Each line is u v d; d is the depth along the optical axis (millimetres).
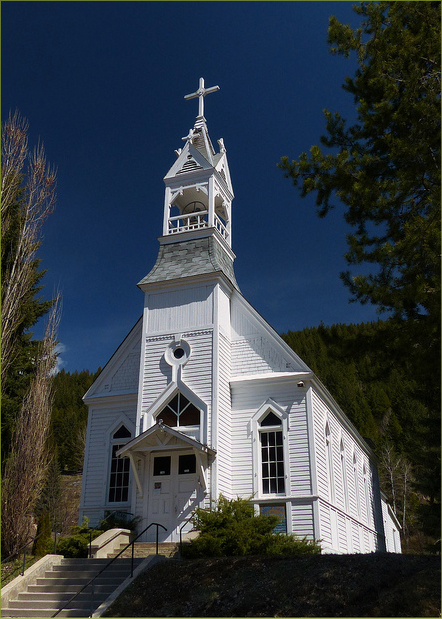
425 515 31781
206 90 28891
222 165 27609
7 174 23594
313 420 22031
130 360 25859
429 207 13992
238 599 13070
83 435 68062
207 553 16406
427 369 12531
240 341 24266
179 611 13125
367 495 33781
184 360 22609
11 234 23641
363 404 74438
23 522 20062
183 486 20891
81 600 15062
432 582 12086
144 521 20906
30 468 20938
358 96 15102
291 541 17094
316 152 14969
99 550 18172
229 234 27359
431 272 12828
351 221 14758
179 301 23797
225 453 21812
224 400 22547
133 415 24656
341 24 15211
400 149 13258
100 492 23750
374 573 12938
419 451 33875
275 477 21812
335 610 11906
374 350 13648
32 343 26625
